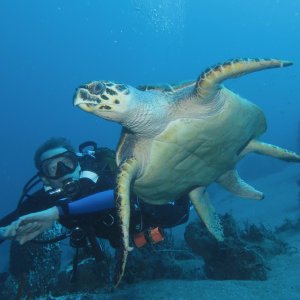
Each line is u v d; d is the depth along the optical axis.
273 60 1.02
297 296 1.33
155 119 1.08
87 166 1.19
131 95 1.04
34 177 1.20
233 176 1.61
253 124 1.37
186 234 1.97
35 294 1.76
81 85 1.04
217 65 1.02
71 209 1.03
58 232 2.08
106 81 1.04
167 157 1.16
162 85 1.23
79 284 1.70
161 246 2.06
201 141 1.16
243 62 1.00
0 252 5.23
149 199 1.30
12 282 1.93
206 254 1.81
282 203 3.62
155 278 1.73
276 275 1.62
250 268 1.64
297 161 1.61
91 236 1.12
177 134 1.12
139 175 1.19
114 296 1.51
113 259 1.88
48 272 1.92
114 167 1.24
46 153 1.16
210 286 1.48
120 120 1.10
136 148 1.17
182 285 1.53
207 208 1.53
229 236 1.84
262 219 3.21
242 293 1.39
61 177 1.15
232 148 1.33
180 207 1.45
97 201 1.05
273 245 2.02
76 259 1.24
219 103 1.12
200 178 1.37
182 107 1.11
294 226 2.61
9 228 0.93
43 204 1.20
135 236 1.26
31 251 1.97
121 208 1.00
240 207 4.13
